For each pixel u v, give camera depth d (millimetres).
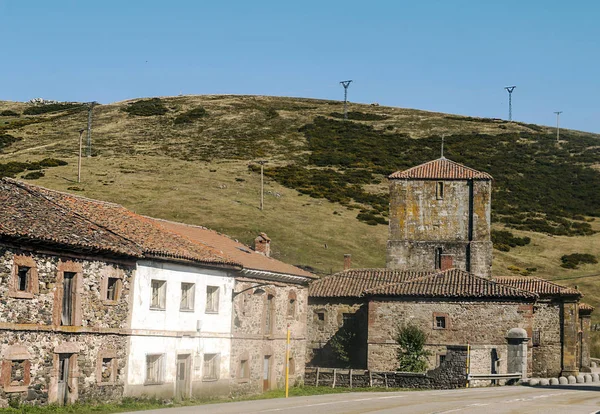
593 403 38844
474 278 62156
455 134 169000
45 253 34031
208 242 50656
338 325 64188
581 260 108000
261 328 50688
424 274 66750
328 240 103000
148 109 186000
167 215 103812
